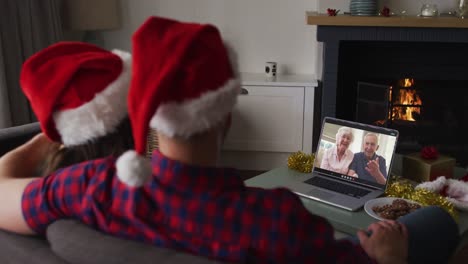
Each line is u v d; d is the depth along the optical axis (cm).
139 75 69
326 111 315
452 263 204
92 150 94
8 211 86
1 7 273
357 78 336
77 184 82
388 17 292
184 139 73
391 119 338
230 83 74
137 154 69
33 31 297
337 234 154
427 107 335
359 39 300
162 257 74
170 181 75
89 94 89
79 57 91
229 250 74
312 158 203
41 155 102
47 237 85
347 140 191
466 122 333
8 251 86
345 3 319
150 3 359
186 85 69
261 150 335
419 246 117
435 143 339
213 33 74
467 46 319
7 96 275
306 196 173
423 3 314
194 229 75
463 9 296
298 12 346
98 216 80
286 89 320
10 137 172
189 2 355
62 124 90
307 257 76
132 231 79
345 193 175
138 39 71
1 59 270
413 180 193
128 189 78
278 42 353
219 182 76
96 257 77
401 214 153
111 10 334
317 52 334
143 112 66
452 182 175
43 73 89
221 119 75
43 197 83
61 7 334
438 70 327
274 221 74
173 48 69
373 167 183
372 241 113
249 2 349
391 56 329
